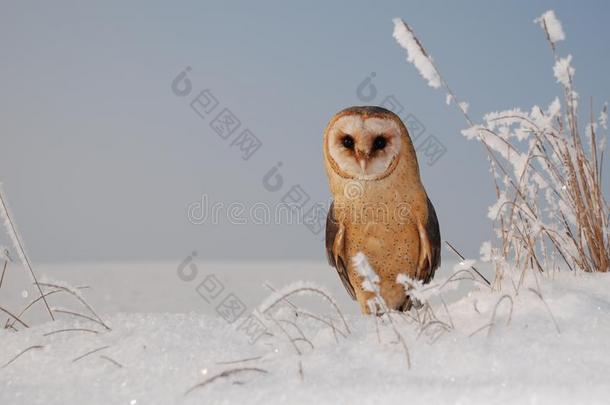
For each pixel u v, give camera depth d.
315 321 11.67
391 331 10.70
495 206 12.39
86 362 10.09
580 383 8.21
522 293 11.64
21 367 10.12
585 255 13.45
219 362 9.75
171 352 10.22
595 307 10.77
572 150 13.43
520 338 9.80
